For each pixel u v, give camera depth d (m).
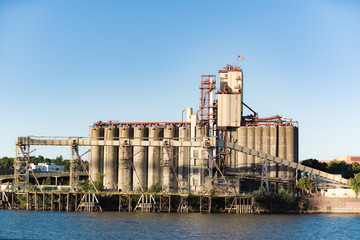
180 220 171.00
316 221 178.75
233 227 156.75
